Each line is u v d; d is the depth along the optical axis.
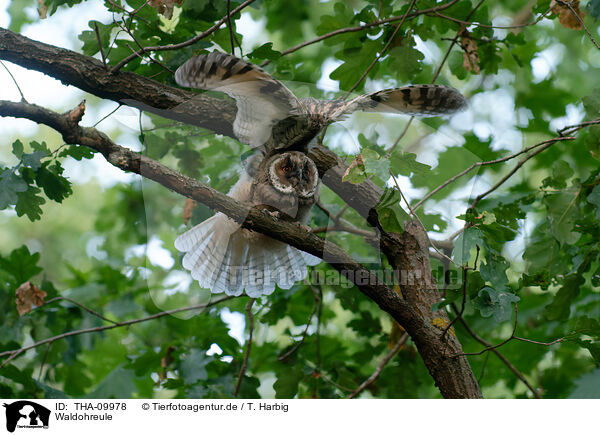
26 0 9.19
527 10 9.29
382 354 7.96
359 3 9.99
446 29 6.79
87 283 9.15
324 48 9.76
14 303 7.26
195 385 6.79
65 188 5.58
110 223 10.28
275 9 10.62
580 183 5.74
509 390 9.02
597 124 5.39
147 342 8.48
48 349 7.10
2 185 5.25
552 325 7.99
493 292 4.55
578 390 7.37
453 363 5.38
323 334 8.83
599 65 10.40
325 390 7.30
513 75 9.80
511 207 4.98
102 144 4.79
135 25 5.79
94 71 5.33
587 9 5.83
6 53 5.16
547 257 5.91
